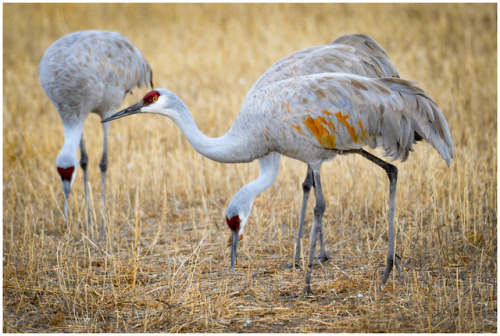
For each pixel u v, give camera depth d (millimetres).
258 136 10953
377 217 13992
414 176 15117
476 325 9102
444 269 11289
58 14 34969
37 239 13031
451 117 18984
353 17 31266
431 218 12961
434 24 29297
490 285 10430
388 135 10391
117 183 16109
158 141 17969
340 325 9367
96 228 13688
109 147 18453
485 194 14086
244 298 10477
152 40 30672
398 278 10914
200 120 19969
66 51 14766
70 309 10086
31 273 11039
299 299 10305
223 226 14039
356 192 14500
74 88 14445
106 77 14992
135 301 10344
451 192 14117
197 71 25969
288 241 12898
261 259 12219
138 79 16281
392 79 10484
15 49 29812
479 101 20281
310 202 14477
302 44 27578
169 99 11172
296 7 34031
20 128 19594
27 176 16172
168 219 14641
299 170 15883
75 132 14688
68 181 13609
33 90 24516
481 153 16438
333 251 12531
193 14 34531
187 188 15922
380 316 9438
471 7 30438
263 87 11031
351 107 10266
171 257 12445
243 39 29938
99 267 12055
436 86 21875
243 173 16094
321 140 10484
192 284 10961
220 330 9336
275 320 9641
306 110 10383
